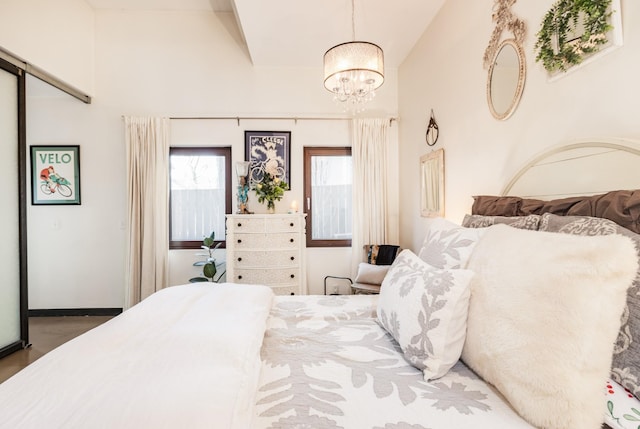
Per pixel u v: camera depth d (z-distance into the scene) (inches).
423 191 118.6
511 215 59.6
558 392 26.4
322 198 149.2
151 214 136.0
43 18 110.4
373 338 50.6
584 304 27.2
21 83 102.7
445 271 42.5
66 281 138.7
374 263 135.6
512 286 34.0
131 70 139.9
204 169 144.9
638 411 27.5
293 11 102.7
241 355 37.8
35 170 137.1
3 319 98.5
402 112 143.6
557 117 55.4
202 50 142.6
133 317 49.1
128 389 29.5
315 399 33.9
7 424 25.4
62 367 34.1
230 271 129.2
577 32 49.1
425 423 29.7
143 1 135.0
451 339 38.9
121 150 139.3
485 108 78.7
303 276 134.8
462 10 89.4
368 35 119.0
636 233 34.8
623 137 43.1
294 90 145.8
